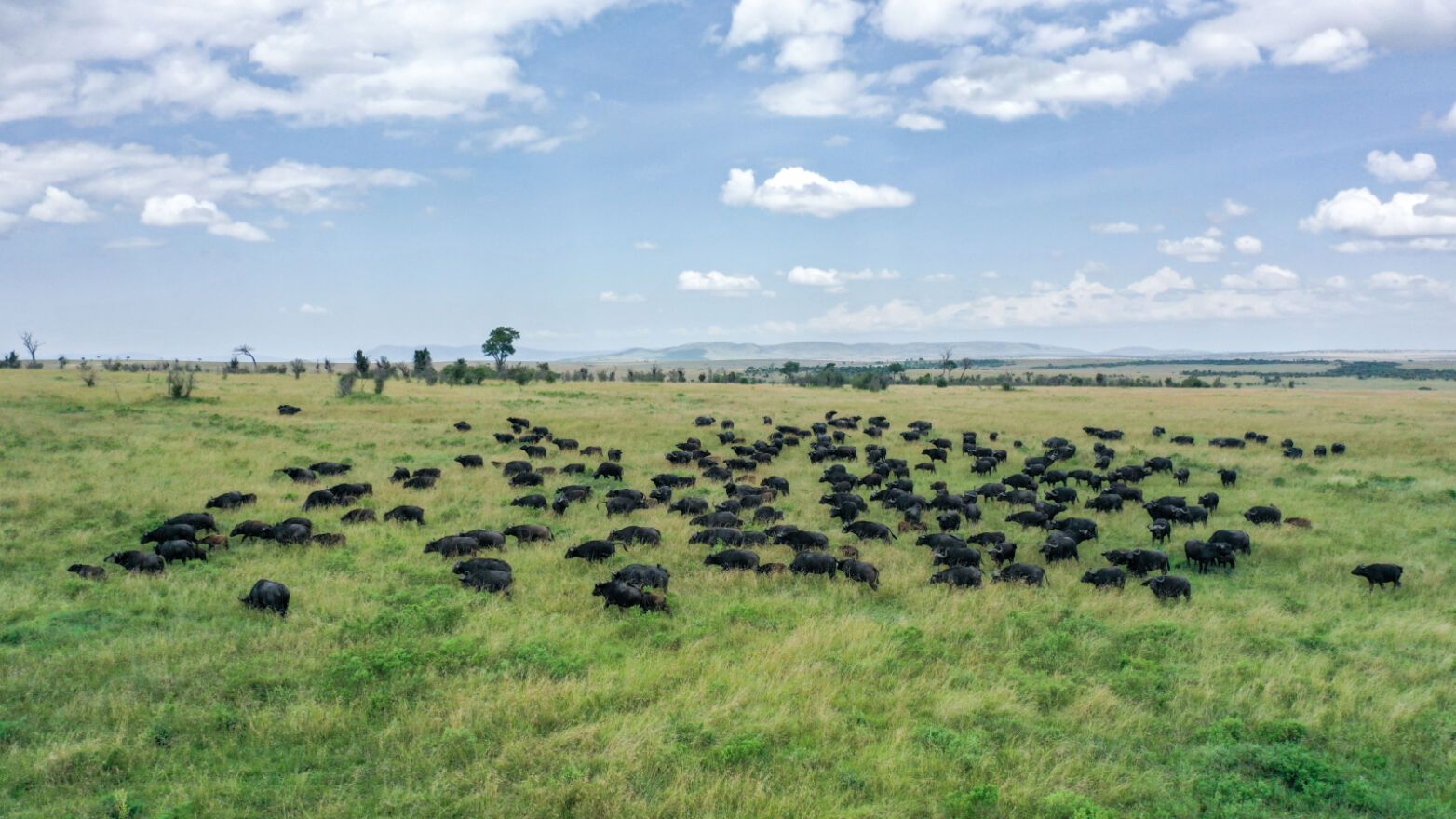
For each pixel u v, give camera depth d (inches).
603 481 1138.0
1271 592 673.0
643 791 354.0
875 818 337.7
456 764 374.9
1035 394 3287.4
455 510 906.7
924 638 534.9
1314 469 1277.1
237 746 384.8
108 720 403.2
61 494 880.3
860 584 666.2
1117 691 467.5
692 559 743.1
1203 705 451.5
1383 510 978.1
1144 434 1761.8
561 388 2847.0
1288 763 382.3
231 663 472.1
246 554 714.2
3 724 390.0
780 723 412.2
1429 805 357.4
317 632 521.7
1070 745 402.9
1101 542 857.5
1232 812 350.0
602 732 398.0
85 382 2178.9
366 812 336.2
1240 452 1492.4
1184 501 969.5
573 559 720.3
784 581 677.3
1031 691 462.6
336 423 1619.1
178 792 344.5
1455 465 1306.6
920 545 812.6
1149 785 369.7
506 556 732.0
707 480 1151.0
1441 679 486.0
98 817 327.9
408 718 410.9
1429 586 678.5
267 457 1194.6
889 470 1184.8
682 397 2513.5
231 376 3134.8
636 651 506.9
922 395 3132.4
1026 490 1067.9
